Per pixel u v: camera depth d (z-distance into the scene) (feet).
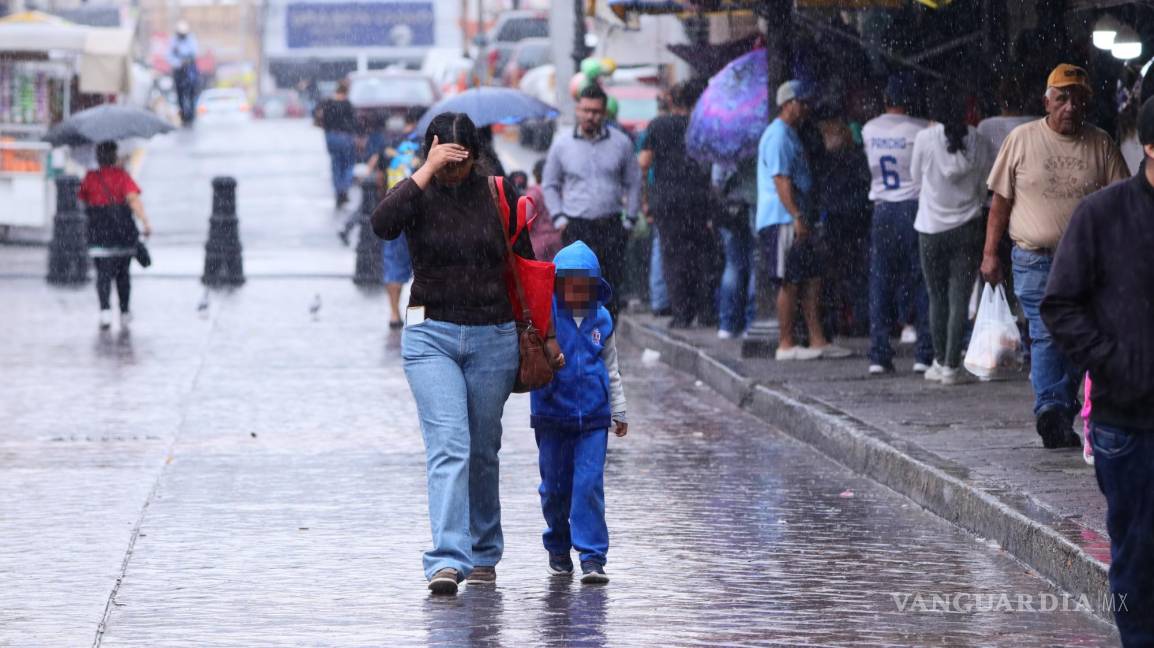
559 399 71.05
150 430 115.24
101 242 178.91
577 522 71.26
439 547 68.85
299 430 115.34
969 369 101.45
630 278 190.90
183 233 302.04
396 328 182.29
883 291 125.90
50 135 209.87
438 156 67.56
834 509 87.15
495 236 68.69
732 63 151.64
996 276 96.73
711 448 107.24
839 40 151.53
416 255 69.00
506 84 417.08
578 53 235.40
